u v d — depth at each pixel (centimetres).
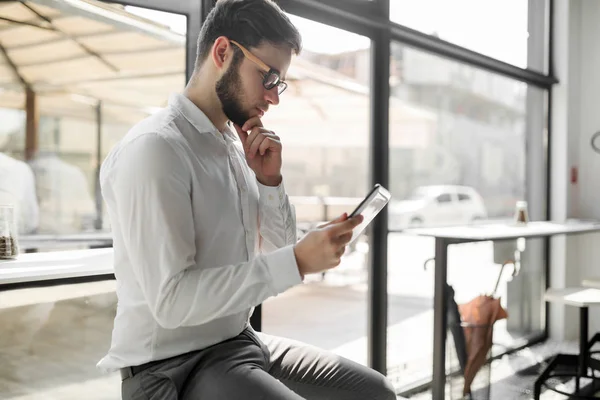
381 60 280
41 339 154
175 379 112
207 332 119
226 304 105
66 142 477
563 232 316
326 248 105
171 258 105
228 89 122
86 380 166
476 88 391
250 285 105
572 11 416
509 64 370
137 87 426
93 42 427
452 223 382
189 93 128
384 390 132
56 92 464
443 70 370
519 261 387
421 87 359
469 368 263
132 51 413
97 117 469
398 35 288
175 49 197
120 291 119
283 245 144
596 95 420
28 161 471
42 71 460
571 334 416
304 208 656
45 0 220
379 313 289
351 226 106
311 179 816
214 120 128
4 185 344
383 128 282
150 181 105
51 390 160
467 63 341
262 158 141
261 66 120
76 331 158
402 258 342
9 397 155
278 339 146
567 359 311
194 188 116
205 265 118
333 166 804
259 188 141
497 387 304
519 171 421
